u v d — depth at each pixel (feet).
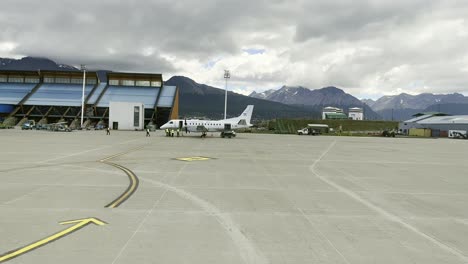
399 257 23.17
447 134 390.63
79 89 393.70
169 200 38.86
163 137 201.05
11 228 27.48
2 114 356.18
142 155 91.61
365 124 540.93
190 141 166.61
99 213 32.53
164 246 24.11
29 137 168.86
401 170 74.38
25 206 34.68
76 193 41.57
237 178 56.65
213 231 27.89
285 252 23.58
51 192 41.91
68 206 34.99
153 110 359.46
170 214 32.83
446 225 31.45
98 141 148.97
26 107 366.63
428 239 27.20
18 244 23.95
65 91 385.50
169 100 372.99
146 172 60.70
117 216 31.63
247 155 99.66
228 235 26.96
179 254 22.70
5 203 35.94
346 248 24.71
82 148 110.42
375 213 35.50
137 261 21.34
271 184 51.80
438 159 103.96
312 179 57.88
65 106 351.05
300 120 545.85
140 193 42.37
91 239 25.21
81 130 292.61
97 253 22.53
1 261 21.01
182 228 28.45
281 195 43.52
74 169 62.85
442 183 57.31
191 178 55.21
